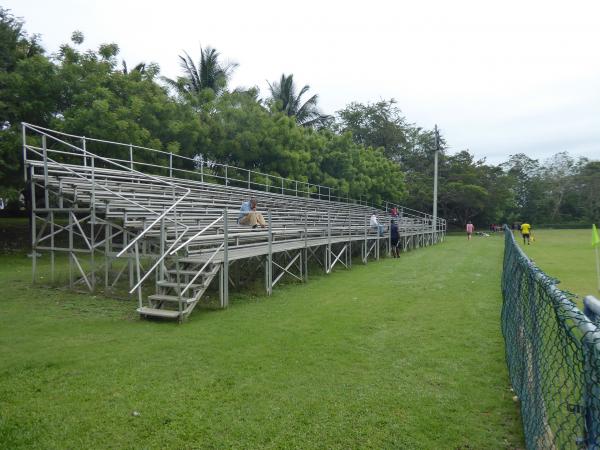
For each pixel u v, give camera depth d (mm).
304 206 21469
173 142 19219
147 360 5406
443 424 3908
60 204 9961
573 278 12609
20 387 4566
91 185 9984
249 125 25156
